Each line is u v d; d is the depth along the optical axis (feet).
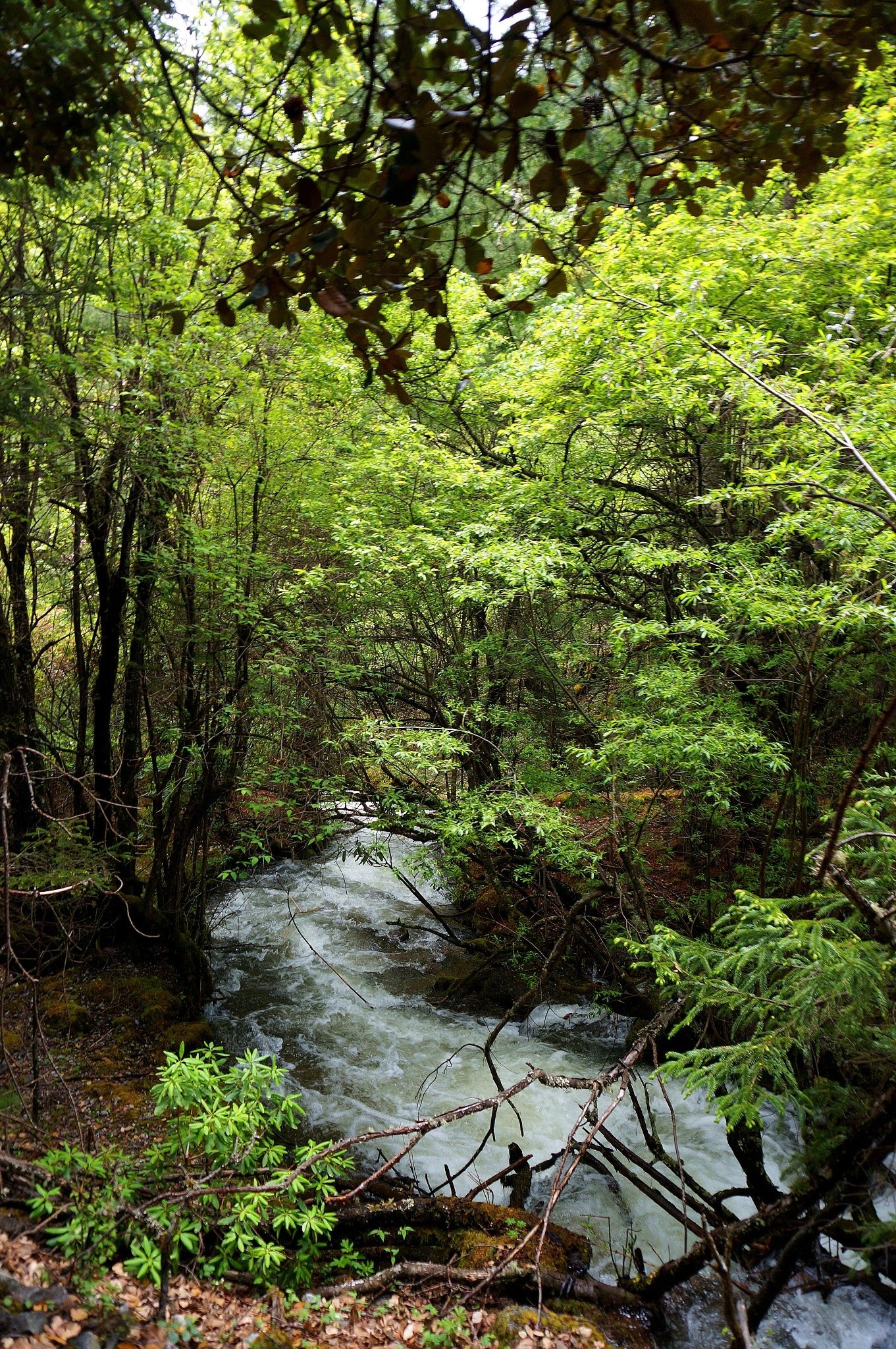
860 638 18.54
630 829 23.12
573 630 29.68
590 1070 23.91
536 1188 18.45
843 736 24.41
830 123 7.21
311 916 34.71
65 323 22.56
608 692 27.04
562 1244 15.21
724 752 18.57
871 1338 13.60
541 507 24.52
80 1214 10.96
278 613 26.48
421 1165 19.27
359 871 39.60
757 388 17.16
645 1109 21.59
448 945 32.32
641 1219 17.52
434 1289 13.01
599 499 26.18
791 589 17.07
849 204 18.97
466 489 25.62
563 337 22.04
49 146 8.40
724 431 23.52
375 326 6.46
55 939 23.03
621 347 20.72
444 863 27.22
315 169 6.43
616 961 26.68
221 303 6.40
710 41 6.04
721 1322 14.03
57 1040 20.85
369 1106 21.79
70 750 26.81
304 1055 24.36
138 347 20.97
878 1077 11.78
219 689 25.70
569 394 24.21
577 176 6.49
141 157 21.38
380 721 24.40
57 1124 16.51
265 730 27.63
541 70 7.23
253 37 6.13
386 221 6.21
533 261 22.16
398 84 5.77
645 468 28.35
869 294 18.85
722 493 17.35
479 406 29.04
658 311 18.86
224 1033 25.14
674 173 7.54
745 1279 14.84
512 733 28.50
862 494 15.23
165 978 25.67
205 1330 10.59
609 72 6.30
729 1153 19.83
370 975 29.99
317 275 6.29
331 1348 11.01
